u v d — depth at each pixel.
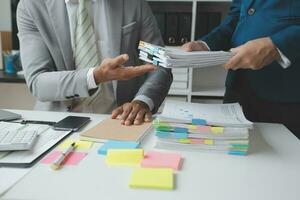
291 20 1.06
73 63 1.25
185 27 2.23
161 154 0.75
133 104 1.06
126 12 1.29
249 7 1.16
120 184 0.61
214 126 0.79
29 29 1.23
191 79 2.22
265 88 1.14
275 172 0.68
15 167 0.67
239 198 0.57
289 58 0.95
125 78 1.02
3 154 0.73
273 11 1.08
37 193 0.57
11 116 1.04
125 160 0.71
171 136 0.80
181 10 2.35
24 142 0.75
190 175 0.66
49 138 0.85
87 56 1.22
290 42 0.93
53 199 0.55
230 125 0.79
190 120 0.80
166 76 1.23
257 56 0.91
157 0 2.17
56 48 1.22
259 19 1.12
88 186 0.60
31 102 2.33
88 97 1.20
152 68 0.99
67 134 0.89
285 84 1.11
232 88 1.29
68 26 1.23
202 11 2.29
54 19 1.21
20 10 1.25
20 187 0.59
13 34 2.39
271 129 1.02
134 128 0.92
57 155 0.74
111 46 1.26
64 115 1.11
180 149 0.80
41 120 1.04
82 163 0.70
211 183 0.62
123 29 1.28
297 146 0.86
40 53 1.19
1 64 2.35
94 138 0.84
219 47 1.26
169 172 0.65
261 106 1.17
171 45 2.23
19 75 2.23
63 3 1.22
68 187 0.59
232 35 1.28
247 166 0.71
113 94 1.32
